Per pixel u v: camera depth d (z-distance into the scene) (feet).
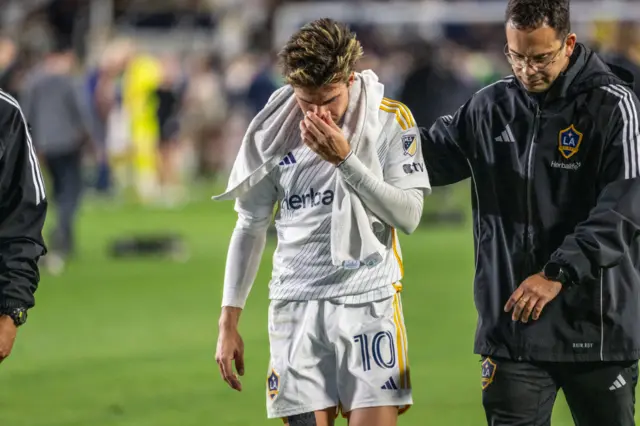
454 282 142.41
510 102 54.54
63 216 163.32
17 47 233.55
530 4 51.16
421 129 57.21
